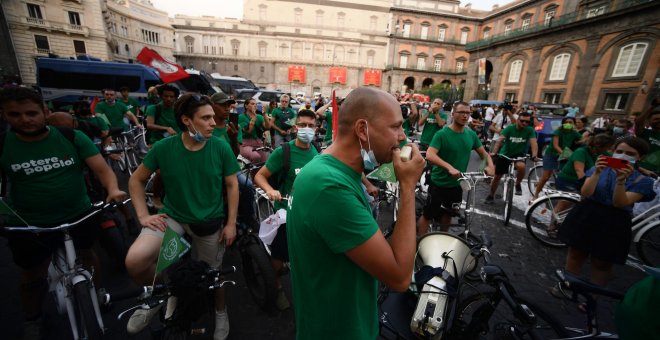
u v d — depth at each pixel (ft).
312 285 3.06
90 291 6.17
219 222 6.98
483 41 99.40
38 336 6.95
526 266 11.16
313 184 2.80
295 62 164.76
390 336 6.13
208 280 5.57
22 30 97.35
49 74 34.65
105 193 10.71
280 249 7.27
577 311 8.85
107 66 35.14
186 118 6.18
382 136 2.90
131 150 21.59
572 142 17.04
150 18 155.43
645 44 56.75
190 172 6.59
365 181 9.24
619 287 10.16
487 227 14.35
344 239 2.67
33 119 5.67
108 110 19.67
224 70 167.32
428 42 149.48
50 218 6.38
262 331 7.59
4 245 10.87
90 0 107.86
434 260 6.70
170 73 15.19
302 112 10.57
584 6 76.48
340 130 3.11
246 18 168.04
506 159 16.43
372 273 2.77
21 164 5.95
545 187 19.51
